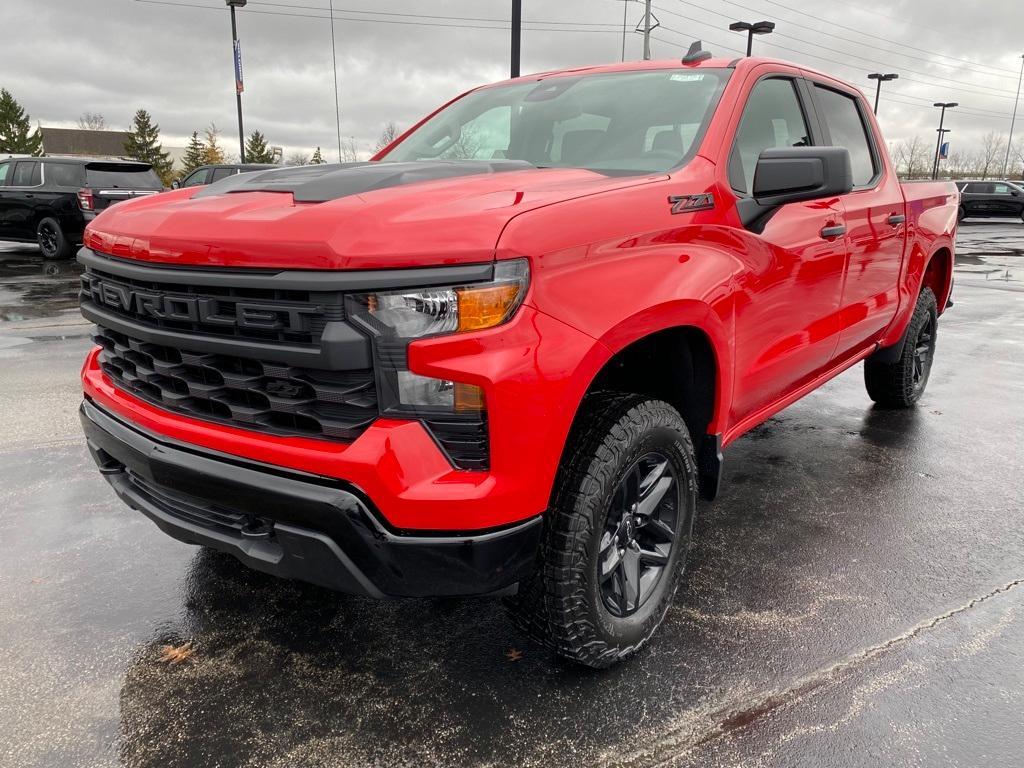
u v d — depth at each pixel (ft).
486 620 8.43
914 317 15.39
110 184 47.52
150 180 49.26
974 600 8.86
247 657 7.76
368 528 5.85
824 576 9.41
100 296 7.75
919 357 16.38
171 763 6.32
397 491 5.78
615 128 9.50
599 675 7.45
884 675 7.46
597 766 6.29
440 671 7.53
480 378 5.76
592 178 7.68
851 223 11.18
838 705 7.02
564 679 7.39
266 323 6.04
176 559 9.77
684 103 9.38
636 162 8.90
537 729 6.71
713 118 8.89
